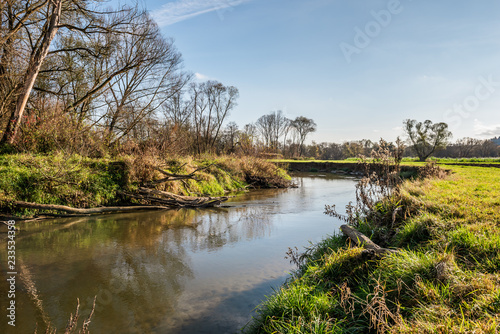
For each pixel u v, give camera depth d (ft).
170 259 19.11
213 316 12.30
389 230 19.86
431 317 8.95
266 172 69.31
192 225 28.45
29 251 20.27
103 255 19.74
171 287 15.07
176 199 38.24
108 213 33.40
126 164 38.42
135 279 16.03
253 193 54.90
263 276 16.33
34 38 49.08
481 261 12.17
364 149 250.57
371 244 16.08
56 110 45.80
